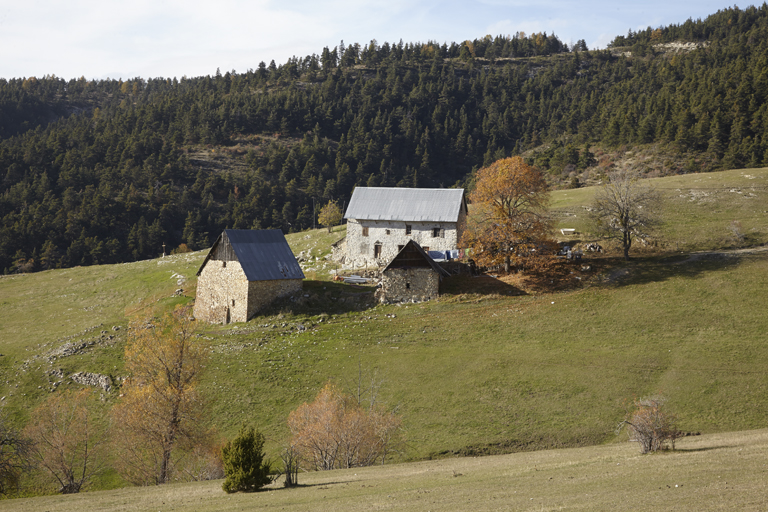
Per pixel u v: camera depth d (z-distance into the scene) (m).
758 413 43.78
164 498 29.27
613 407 47.25
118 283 94.56
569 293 69.75
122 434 43.06
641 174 180.88
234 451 29.91
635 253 80.44
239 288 72.56
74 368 62.19
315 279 82.81
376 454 41.12
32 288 96.69
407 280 73.25
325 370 58.50
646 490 20.88
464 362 57.38
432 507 21.52
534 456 36.25
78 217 190.75
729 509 17.30
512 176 75.00
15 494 42.47
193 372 46.22
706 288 65.75
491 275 76.75
